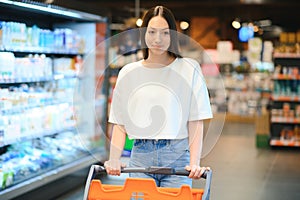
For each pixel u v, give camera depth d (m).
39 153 6.29
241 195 6.50
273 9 15.68
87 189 3.03
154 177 3.33
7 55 5.55
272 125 10.97
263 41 16.38
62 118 6.77
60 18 7.12
